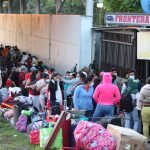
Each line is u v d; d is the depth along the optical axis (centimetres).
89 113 1138
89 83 1138
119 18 1361
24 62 2100
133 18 1338
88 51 1788
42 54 2353
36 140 1066
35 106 1317
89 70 1537
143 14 1320
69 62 1914
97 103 1100
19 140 1108
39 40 2406
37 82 1333
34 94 1317
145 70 1398
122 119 1100
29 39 2628
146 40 1241
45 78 1348
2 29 3412
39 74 1527
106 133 842
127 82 1191
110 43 1667
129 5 2239
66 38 1947
